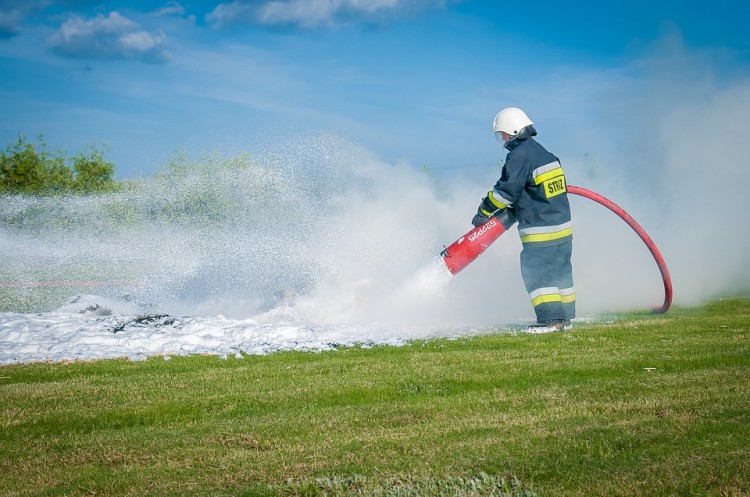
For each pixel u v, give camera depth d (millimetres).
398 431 4961
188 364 7820
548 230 9578
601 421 4984
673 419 4938
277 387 6500
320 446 4684
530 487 3812
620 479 3893
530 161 9562
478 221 10125
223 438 4953
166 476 4234
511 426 4957
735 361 6879
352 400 5965
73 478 4262
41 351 8641
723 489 3719
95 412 5770
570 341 8398
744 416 4945
